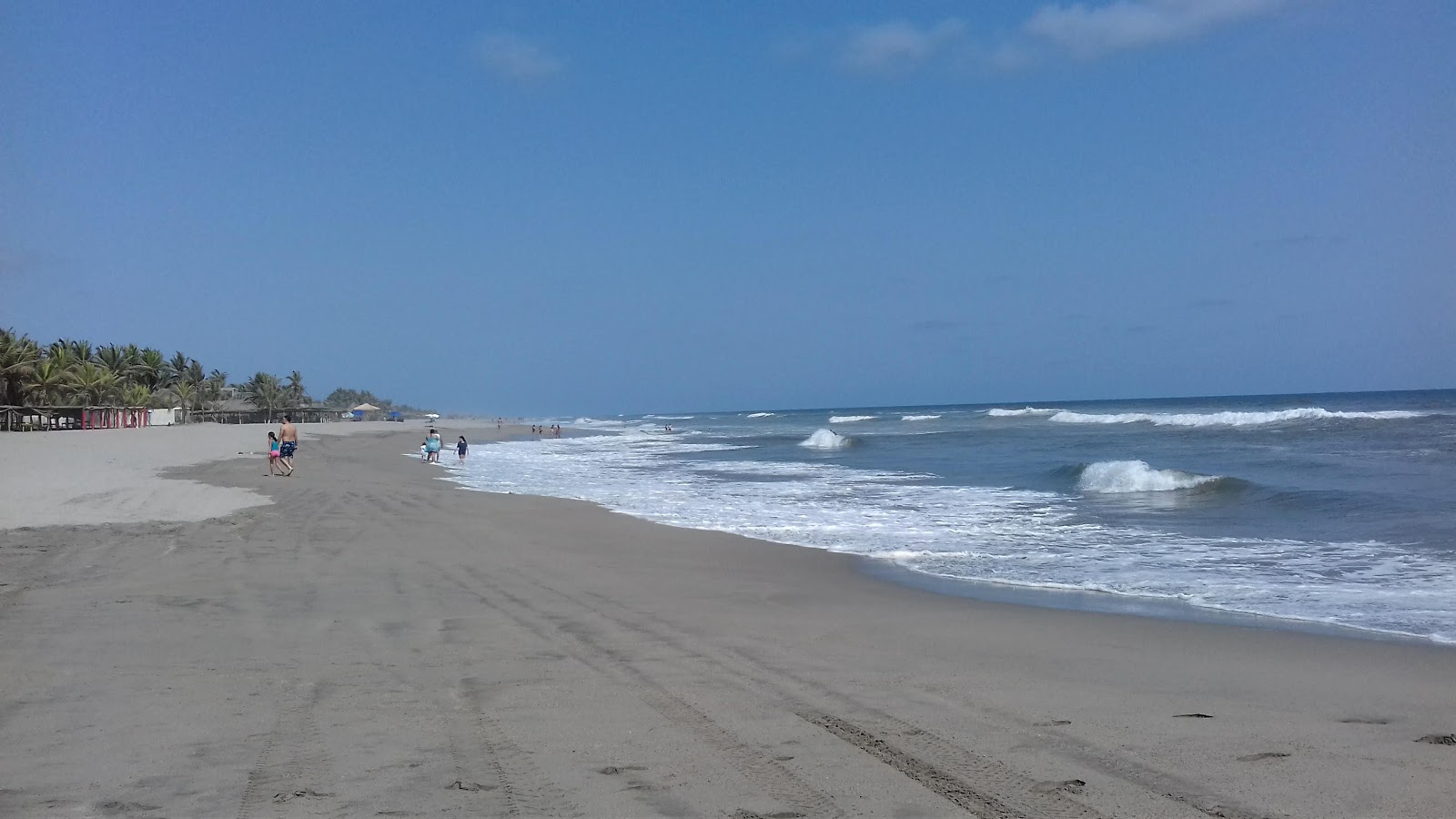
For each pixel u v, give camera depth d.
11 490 19.02
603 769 4.39
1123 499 19.28
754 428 86.69
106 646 6.85
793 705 5.52
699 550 13.27
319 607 8.50
